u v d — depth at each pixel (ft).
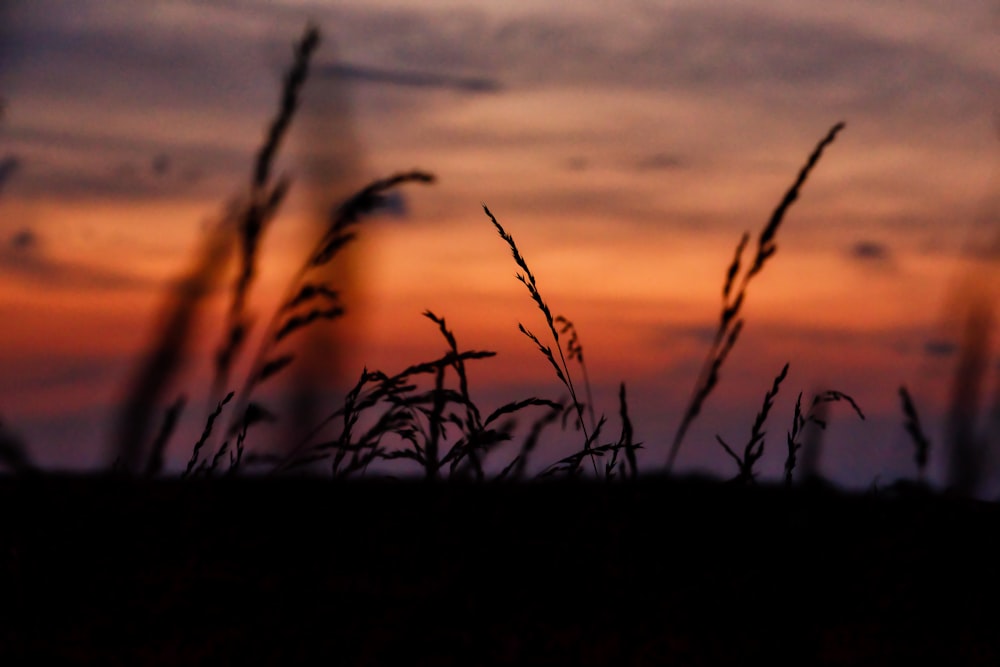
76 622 5.97
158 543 6.95
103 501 6.61
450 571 6.54
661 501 7.30
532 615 6.31
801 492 6.97
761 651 5.82
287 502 6.87
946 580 6.83
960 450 5.42
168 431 5.19
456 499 7.18
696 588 6.68
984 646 6.12
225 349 5.78
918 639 6.19
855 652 5.93
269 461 6.51
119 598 6.32
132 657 5.45
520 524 7.16
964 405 5.44
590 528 7.20
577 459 7.22
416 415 6.85
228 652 5.59
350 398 6.33
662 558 7.14
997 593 6.87
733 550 7.20
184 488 6.70
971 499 5.56
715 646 5.88
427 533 7.13
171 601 6.21
